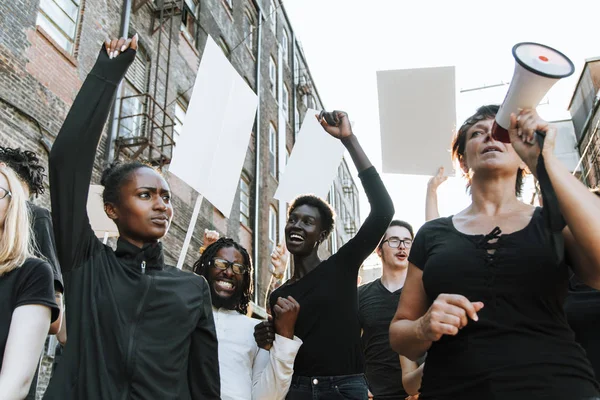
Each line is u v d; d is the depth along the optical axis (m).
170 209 2.42
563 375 1.66
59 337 3.05
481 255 1.90
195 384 2.25
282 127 20.27
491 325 1.78
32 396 2.51
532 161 1.68
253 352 3.23
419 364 3.10
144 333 2.06
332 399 2.94
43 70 7.97
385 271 4.25
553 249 1.65
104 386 1.92
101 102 2.19
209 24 14.77
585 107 21.97
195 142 3.97
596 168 20.33
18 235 2.36
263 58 19.17
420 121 3.47
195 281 2.38
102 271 2.14
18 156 3.24
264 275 15.77
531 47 1.64
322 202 3.75
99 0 9.55
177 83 12.19
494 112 2.19
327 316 3.13
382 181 3.26
